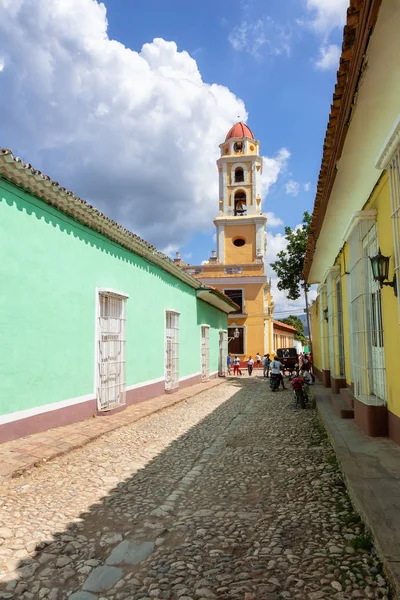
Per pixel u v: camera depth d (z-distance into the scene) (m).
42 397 7.22
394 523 3.29
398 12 3.03
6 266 6.39
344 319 9.49
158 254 12.14
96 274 9.17
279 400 13.45
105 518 4.15
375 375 6.52
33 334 6.99
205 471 5.75
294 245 23.44
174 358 14.62
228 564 3.21
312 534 3.63
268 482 5.20
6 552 3.45
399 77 3.76
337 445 5.59
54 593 2.90
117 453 6.55
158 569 3.18
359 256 6.49
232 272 31.98
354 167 5.43
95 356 9.04
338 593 2.75
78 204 7.82
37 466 5.61
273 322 37.78
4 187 6.36
